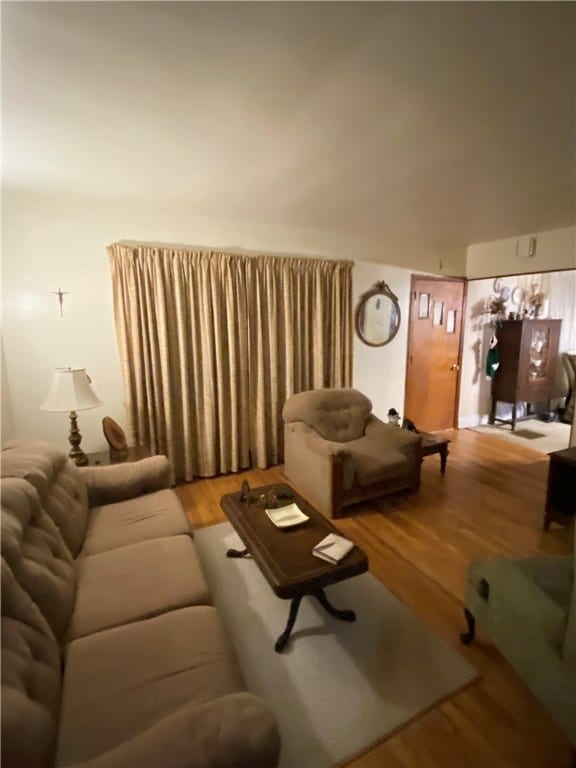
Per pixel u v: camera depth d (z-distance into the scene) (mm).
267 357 3895
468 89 1652
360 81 1591
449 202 3174
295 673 1678
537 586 1425
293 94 1680
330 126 1955
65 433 3223
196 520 2996
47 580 1396
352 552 1819
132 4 1175
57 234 3012
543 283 5836
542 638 1292
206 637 1373
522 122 1926
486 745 1395
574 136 2070
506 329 5375
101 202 3111
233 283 3588
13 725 862
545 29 1301
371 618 1983
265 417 3934
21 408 3041
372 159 2346
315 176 2604
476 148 2207
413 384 4969
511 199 3080
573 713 1166
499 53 1425
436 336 5047
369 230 4117
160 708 1116
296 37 1334
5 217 2844
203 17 1232
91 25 1258
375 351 4613
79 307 3141
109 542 1975
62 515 1837
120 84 1593
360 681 1639
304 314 4016
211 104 1750
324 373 4219
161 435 3498
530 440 4910
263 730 942
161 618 1457
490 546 2611
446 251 4883
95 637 1367
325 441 3129
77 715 1097
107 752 925
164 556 1831
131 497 2492
